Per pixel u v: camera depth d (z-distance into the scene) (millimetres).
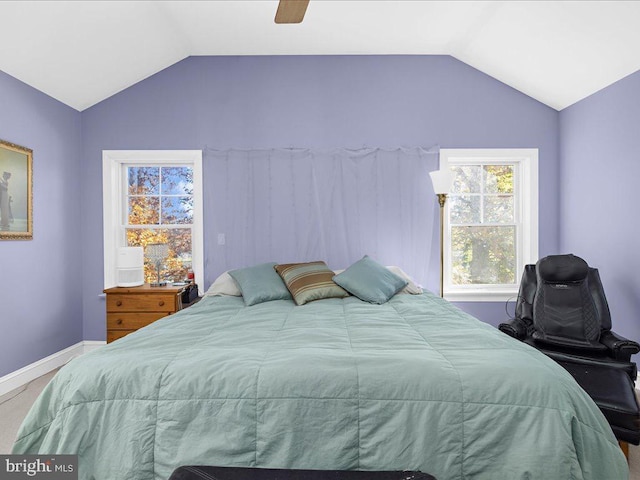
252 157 3547
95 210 3578
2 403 2559
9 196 2771
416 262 3555
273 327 1930
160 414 1276
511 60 3242
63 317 3338
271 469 1161
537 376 1295
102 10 2627
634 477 1770
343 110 3568
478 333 1729
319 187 3555
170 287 3260
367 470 1220
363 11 2893
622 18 2387
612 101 2936
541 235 3600
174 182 3674
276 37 3256
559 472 1152
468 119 3578
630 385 1847
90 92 3375
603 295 2596
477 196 3688
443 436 1233
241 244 3545
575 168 3357
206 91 3557
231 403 1270
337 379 1292
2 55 2584
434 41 3324
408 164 3559
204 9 2842
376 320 2045
